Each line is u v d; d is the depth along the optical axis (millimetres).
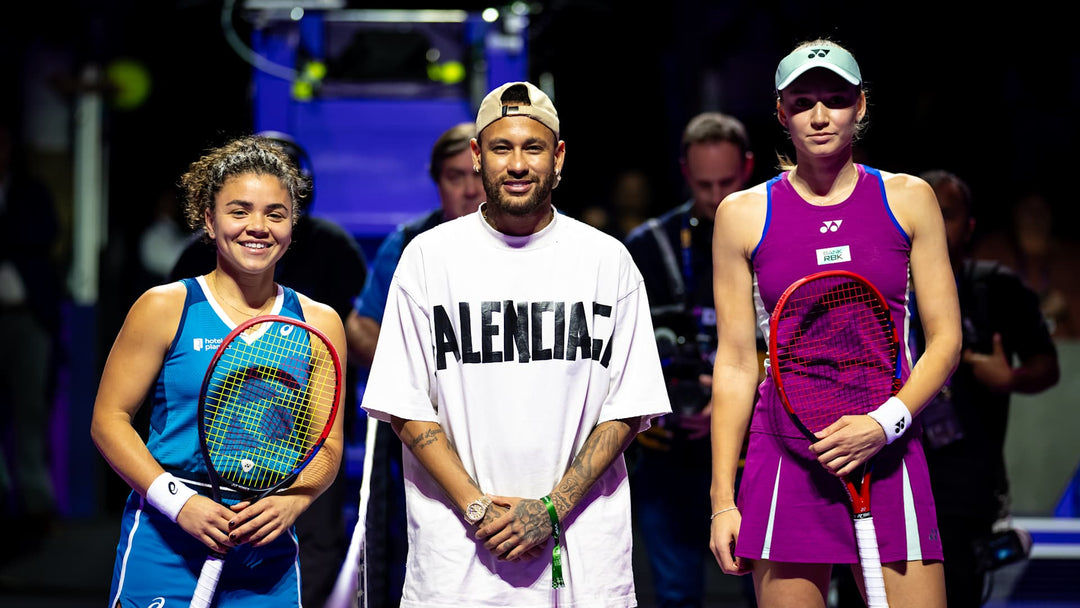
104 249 33188
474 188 16469
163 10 36750
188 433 11516
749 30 35094
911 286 12172
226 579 11453
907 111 33500
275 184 11773
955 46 33438
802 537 11609
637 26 36281
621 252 12219
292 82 23500
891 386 11703
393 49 23844
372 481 15891
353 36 23984
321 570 16312
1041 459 25031
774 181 12242
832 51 11648
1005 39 33156
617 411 11891
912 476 11609
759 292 12117
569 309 11852
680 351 16375
